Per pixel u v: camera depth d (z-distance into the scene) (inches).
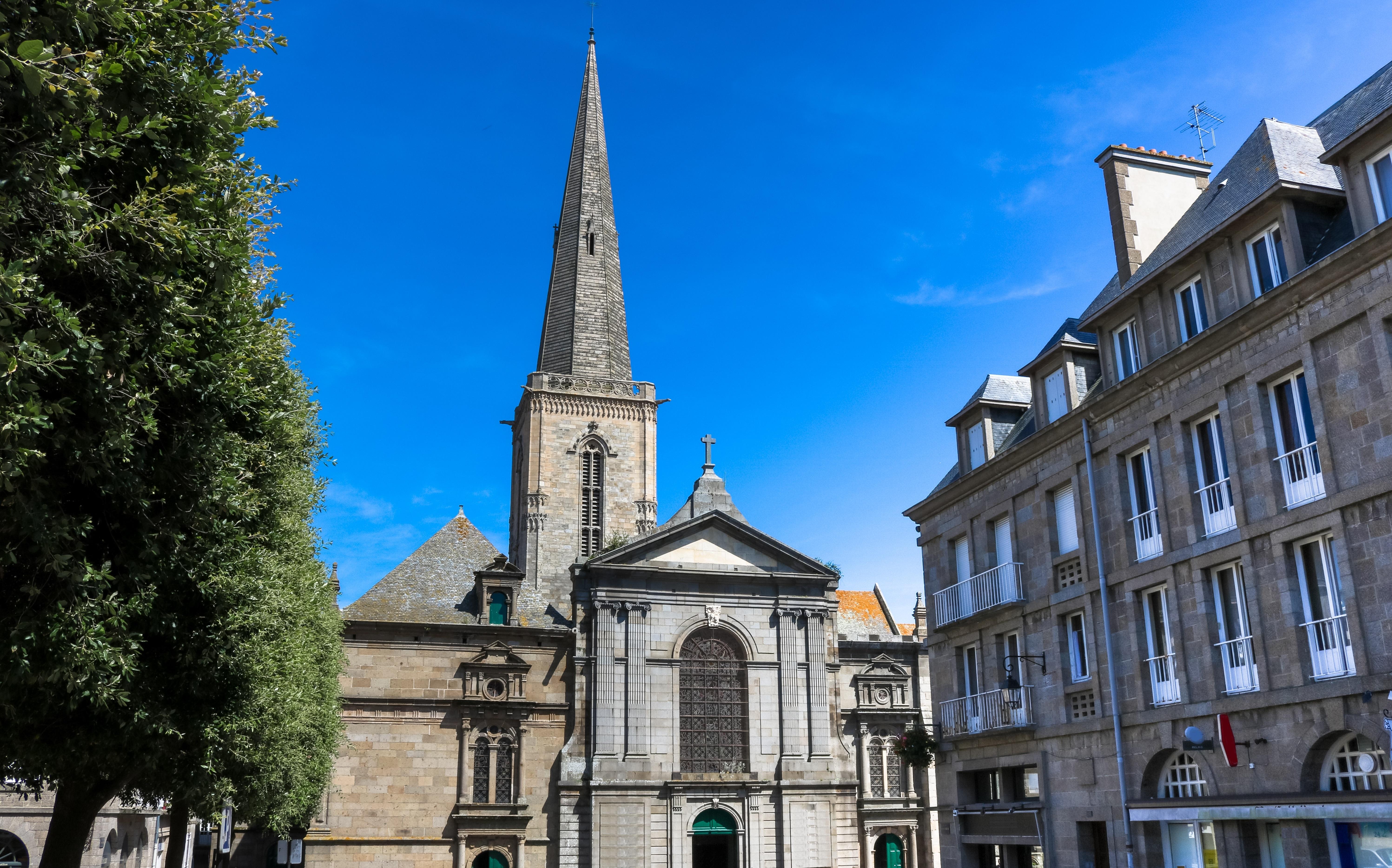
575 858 2059.5
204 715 772.0
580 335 3304.6
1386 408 739.4
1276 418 850.8
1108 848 1004.6
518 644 2193.7
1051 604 1098.7
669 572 2247.8
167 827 2098.9
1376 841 725.3
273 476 873.5
